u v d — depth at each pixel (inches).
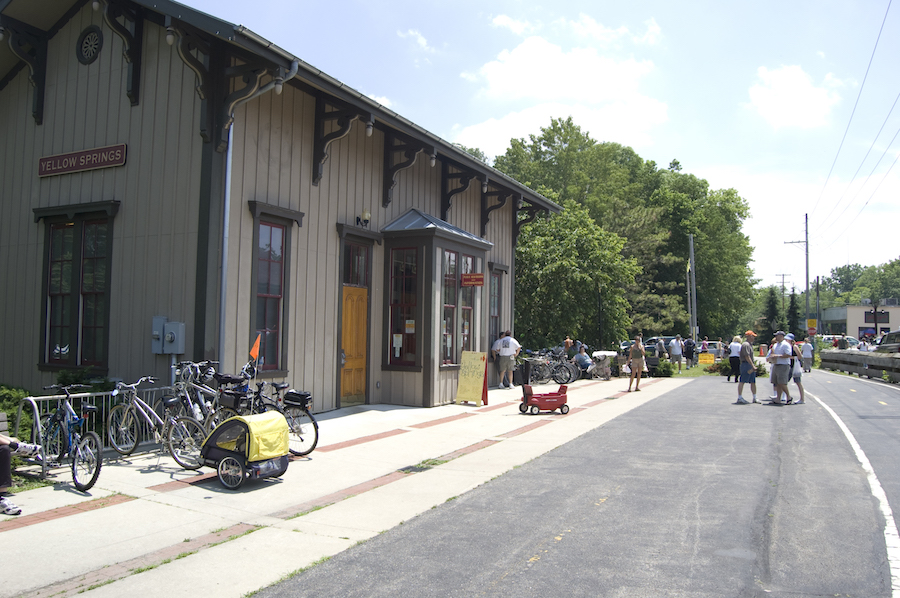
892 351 1145.4
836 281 7500.0
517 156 1861.5
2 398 360.8
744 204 2332.7
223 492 273.3
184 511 245.3
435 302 538.3
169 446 311.7
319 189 481.1
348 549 205.3
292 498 266.1
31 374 451.2
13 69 474.6
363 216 525.0
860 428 445.1
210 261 385.1
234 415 319.6
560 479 297.4
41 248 454.9
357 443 382.9
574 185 1764.3
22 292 460.8
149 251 406.0
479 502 259.6
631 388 748.0
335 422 452.4
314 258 474.3
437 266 542.6
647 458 343.9
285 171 449.4
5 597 167.3
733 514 239.8
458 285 578.6
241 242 411.8
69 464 301.3
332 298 491.5
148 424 327.9
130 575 183.0
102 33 438.0
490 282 749.3
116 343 414.3
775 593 169.5
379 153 553.0
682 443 387.9
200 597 168.9
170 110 405.7
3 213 474.9
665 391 725.9
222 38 352.2
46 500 256.4
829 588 172.4
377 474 308.2
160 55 411.8
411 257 543.8
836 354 1229.1
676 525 227.6
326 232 487.2
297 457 343.9
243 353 410.6
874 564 189.5
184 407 324.5
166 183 403.2
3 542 208.5
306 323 465.4
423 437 404.2
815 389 761.6
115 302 417.1
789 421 479.2
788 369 589.0
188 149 396.8
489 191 724.0
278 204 442.3
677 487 281.1
